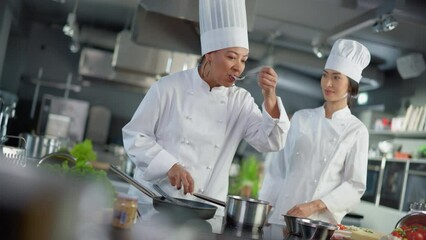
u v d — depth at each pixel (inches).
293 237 63.1
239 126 84.3
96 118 317.1
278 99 76.1
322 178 96.3
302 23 218.7
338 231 72.2
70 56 325.7
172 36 177.0
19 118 316.2
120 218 50.3
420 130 221.8
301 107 354.9
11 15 248.4
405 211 201.9
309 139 99.3
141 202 78.8
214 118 81.3
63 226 42.4
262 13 212.8
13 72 307.0
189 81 82.4
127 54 253.1
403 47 222.2
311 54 257.1
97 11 275.9
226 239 56.1
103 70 296.2
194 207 60.3
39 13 300.7
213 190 82.3
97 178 51.6
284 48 256.7
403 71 228.5
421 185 195.3
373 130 256.2
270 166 106.6
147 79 295.9
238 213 67.1
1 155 71.9
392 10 152.0
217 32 75.1
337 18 199.6
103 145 313.4
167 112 81.3
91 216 47.1
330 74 97.9
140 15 172.2
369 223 217.8
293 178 98.7
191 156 80.1
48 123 302.0
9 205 41.0
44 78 322.3
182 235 54.1
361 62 98.1
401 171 211.0
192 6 137.0
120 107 330.3
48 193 41.8
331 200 90.4
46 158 89.6
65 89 324.5
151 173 74.6
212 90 81.1
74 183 43.4
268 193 103.5
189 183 72.1
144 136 79.1
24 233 41.1
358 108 304.8
